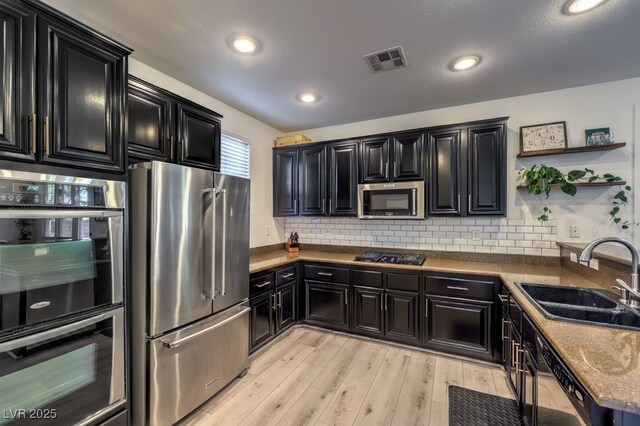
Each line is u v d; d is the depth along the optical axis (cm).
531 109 284
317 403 205
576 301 191
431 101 302
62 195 136
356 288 308
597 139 256
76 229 141
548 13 170
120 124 163
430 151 295
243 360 238
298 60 223
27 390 124
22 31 125
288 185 376
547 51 210
